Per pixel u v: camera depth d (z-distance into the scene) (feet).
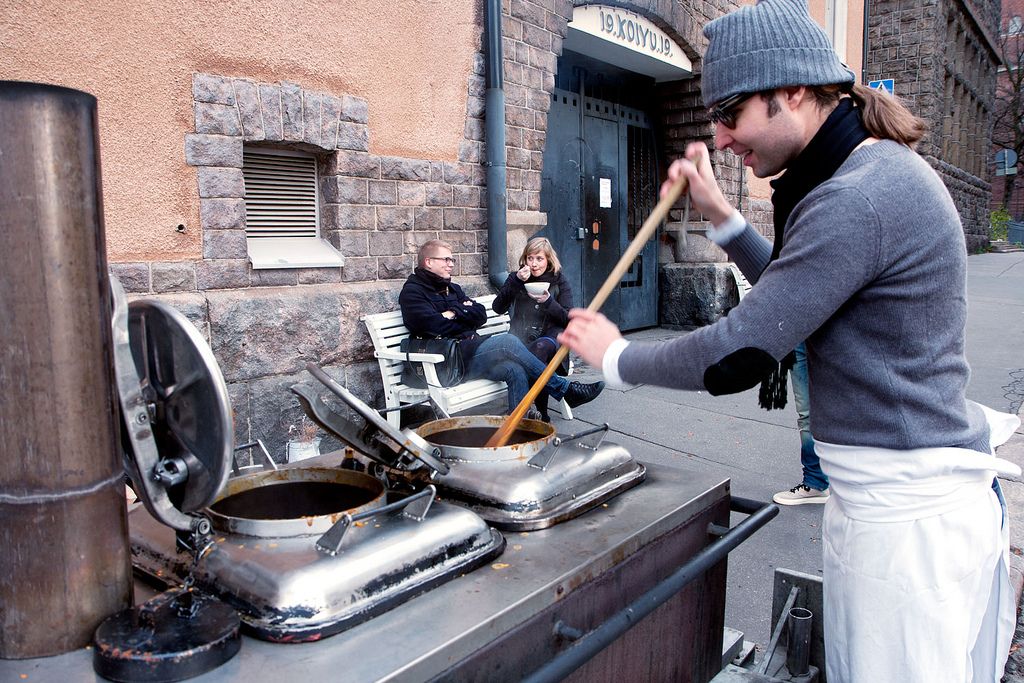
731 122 4.77
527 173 18.35
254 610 3.66
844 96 4.76
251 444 5.48
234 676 3.30
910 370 4.48
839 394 4.71
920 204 4.27
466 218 16.93
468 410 15.81
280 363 13.44
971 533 4.62
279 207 14.25
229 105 12.75
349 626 3.66
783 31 4.48
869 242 4.17
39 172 3.27
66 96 3.32
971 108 78.28
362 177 14.76
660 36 22.94
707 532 5.68
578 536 4.75
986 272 53.52
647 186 26.86
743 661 7.10
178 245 12.42
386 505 4.37
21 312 3.32
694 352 4.34
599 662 4.64
